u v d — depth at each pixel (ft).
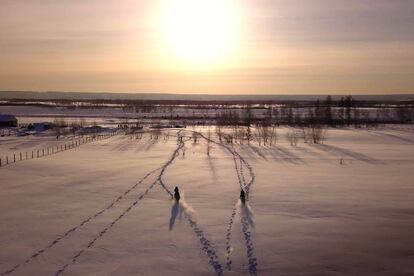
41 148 266.36
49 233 102.89
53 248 93.81
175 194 131.64
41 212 119.65
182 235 101.96
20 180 162.40
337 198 134.92
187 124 470.39
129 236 101.09
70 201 131.34
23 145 282.56
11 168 188.34
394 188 149.28
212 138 326.44
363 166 198.80
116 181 160.76
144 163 204.74
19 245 95.45
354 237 100.94
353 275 82.94
